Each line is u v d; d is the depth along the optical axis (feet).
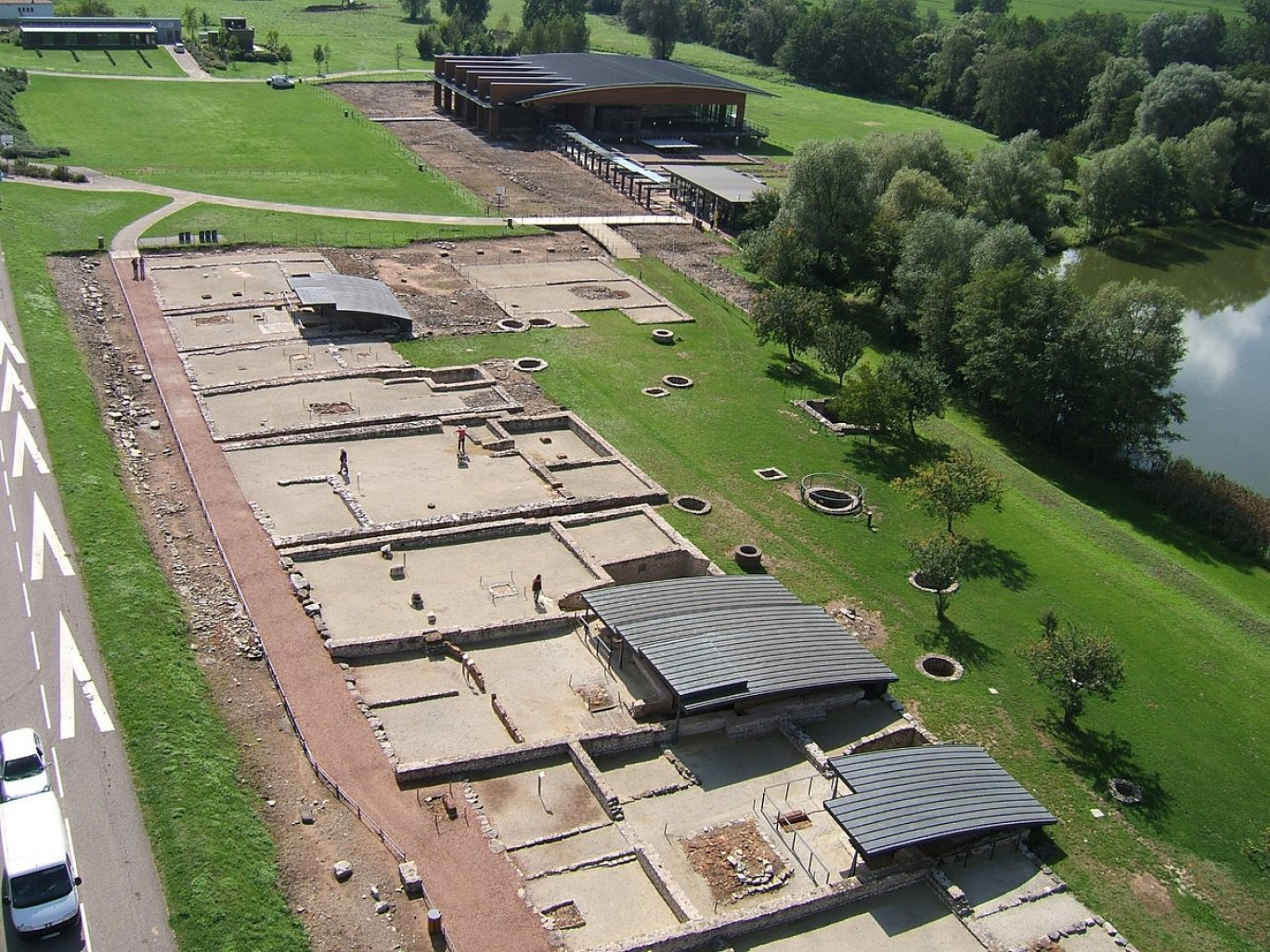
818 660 195.72
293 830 153.99
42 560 201.46
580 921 146.41
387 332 340.18
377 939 138.51
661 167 561.84
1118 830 178.09
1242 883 170.40
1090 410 319.06
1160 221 585.22
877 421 301.63
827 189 419.13
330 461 260.21
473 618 207.41
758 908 150.30
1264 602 264.31
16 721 163.12
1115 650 203.72
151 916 134.82
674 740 185.37
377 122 626.64
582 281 407.03
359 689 186.19
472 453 273.33
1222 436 351.87
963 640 222.89
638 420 301.84
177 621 193.67
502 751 172.14
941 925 154.30
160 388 287.48
